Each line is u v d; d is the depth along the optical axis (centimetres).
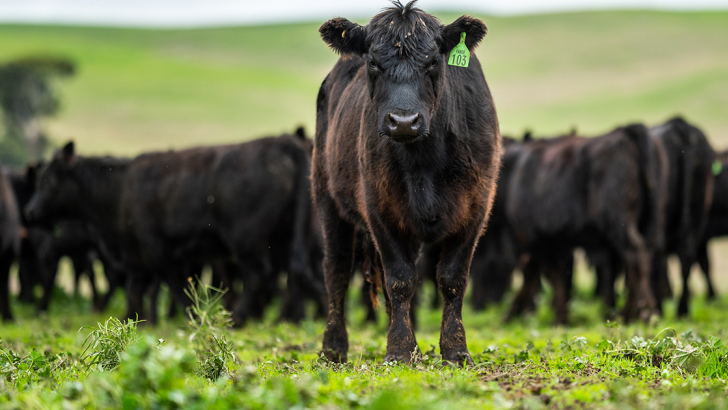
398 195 792
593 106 8369
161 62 11281
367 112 809
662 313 1656
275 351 965
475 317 1805
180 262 1575
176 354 549
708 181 1620
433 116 765
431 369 712
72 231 1978
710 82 8531
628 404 553
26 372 722
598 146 1509
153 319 1589
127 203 1586
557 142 1670
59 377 705
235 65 11712
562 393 593
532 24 12544
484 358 858
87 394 558
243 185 1472
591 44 11125
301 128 1738
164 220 1545
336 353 905
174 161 1566
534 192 1620
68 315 1891
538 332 1298
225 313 898
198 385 631
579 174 1535
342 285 945
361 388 618
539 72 10162
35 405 536
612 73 9750
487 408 546
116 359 720
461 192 791
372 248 913
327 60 12325
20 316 1875
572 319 1633
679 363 745
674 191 1597
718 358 736
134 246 1593
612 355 815
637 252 1435
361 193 840
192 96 9250
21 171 2334
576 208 1536
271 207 1464
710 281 2055
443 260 815
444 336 796
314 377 677
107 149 6844
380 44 765
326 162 951
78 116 8012
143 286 1623
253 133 7738
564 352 876
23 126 6681
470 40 788
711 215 1984
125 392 514
